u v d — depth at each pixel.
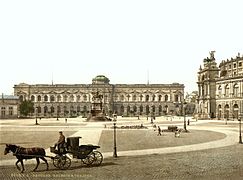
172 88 178.75
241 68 113.56
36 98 182.25
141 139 42.03
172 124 81.62
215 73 119.50
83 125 75.50
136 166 22.66
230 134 49.78
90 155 23.39
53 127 67.69
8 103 140.88
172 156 27.31
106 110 176.50
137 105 180.38
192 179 18.62
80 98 180.75
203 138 43.41
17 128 64.62
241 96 102.69
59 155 21.94
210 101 118.56
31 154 21.14
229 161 24.64
